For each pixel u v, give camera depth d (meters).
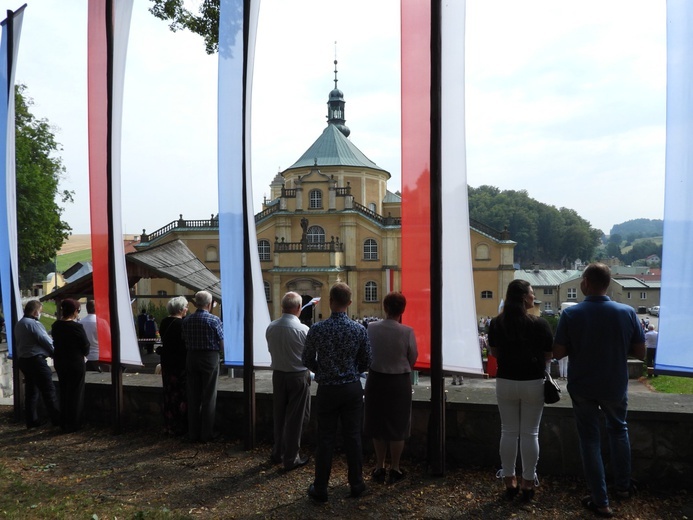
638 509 4.63
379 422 5.23
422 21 5.52
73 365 7.23
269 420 6.61
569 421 5.39
